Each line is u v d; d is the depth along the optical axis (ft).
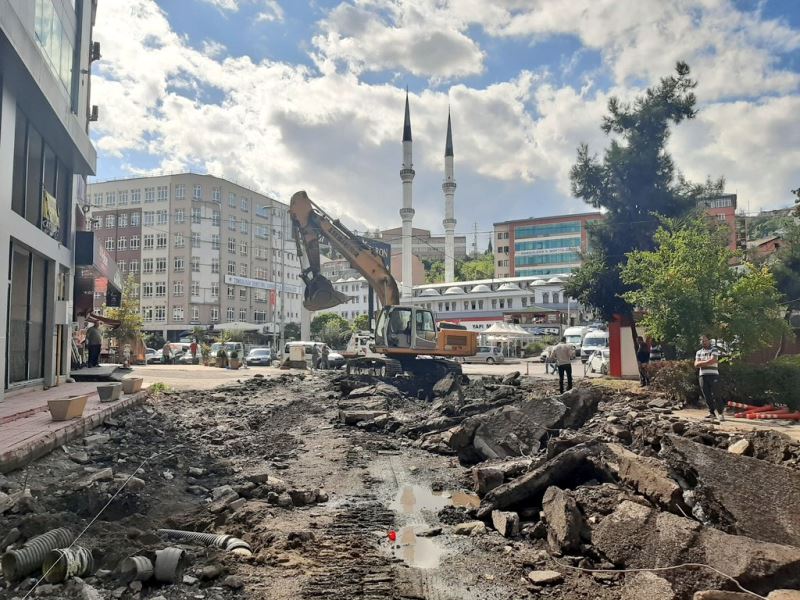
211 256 246.68
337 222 74.33
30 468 25.44
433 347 74.49
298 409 56.49
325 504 25.95
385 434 44.57
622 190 83.10
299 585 16.55
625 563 17.90
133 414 43.86
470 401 53.57
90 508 21.22
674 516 18.21
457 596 16.49
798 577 14.90
